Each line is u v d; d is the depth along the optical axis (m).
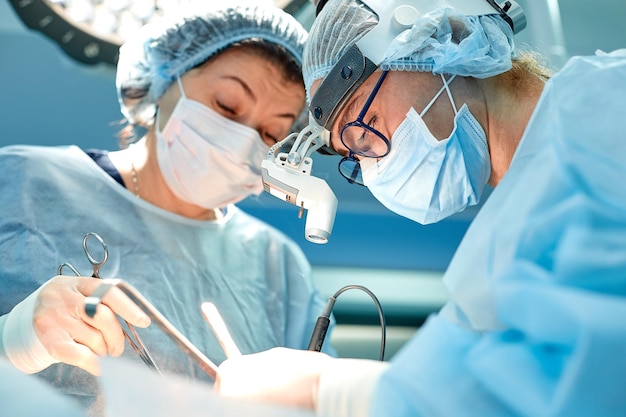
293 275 2.07
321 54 1.43
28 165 1.86
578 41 2.50
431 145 1.31
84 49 1.97
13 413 0.84
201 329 1.82
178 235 1.95
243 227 2.09
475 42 1.28
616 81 0.97
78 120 2.62
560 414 0.78
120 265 1.83
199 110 1.85
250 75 1.84
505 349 0.85
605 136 0.91
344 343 2.45
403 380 0.88
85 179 1.91
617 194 0.86
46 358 1.31
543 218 0.87
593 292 0.82
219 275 1.94
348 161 1.45
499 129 1.33
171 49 1.89
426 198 1.37
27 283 1.71
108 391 0.92
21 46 2.58
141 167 1.99
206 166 1.86
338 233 2.68
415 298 2.56
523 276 0.86
